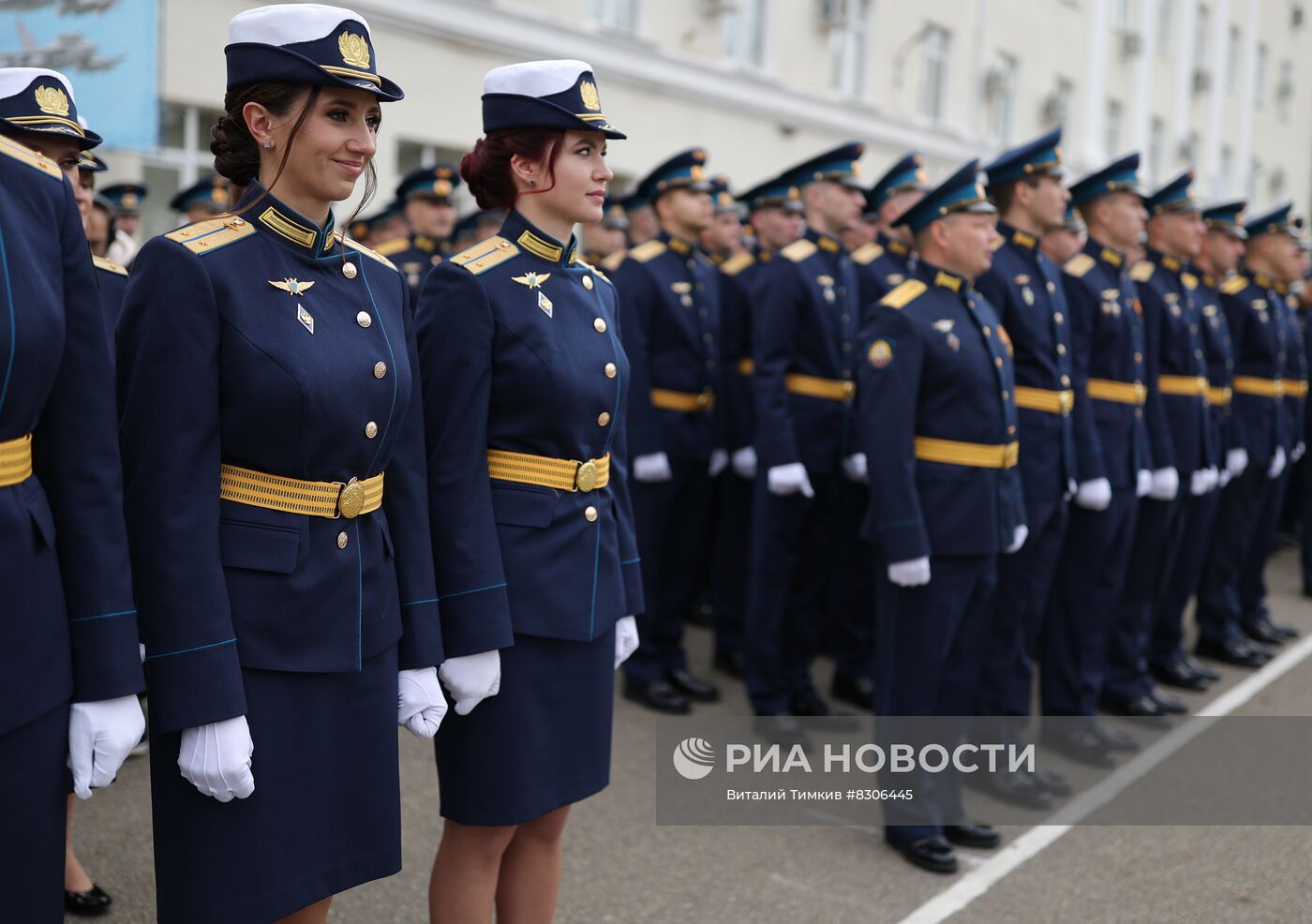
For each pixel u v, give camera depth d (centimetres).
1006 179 430
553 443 253
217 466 197
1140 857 373
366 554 217
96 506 181
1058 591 472
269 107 202
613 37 1082
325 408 203
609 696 268
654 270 504
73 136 261
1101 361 471
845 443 486
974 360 365
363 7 863
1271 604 751
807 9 1345
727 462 550
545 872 269
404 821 374
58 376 179
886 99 1494
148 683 195
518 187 258
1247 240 640
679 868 352
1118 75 2014
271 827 203
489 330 245
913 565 354
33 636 171
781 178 544
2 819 170
